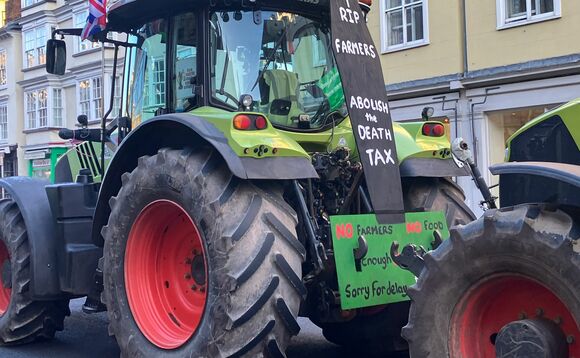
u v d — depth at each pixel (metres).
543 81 13.16
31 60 32.59
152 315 4.41
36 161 32.38
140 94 5.18
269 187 4.04
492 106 13.89
